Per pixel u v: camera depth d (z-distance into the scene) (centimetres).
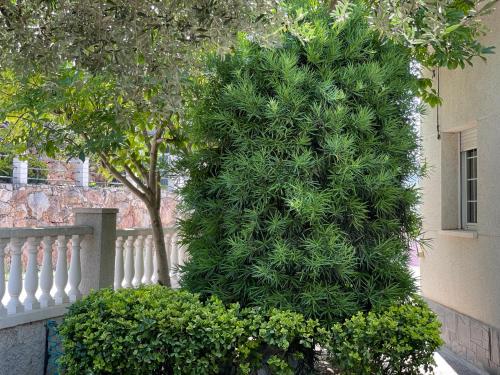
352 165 419
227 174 431
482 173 605
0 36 396
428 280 764
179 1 387
